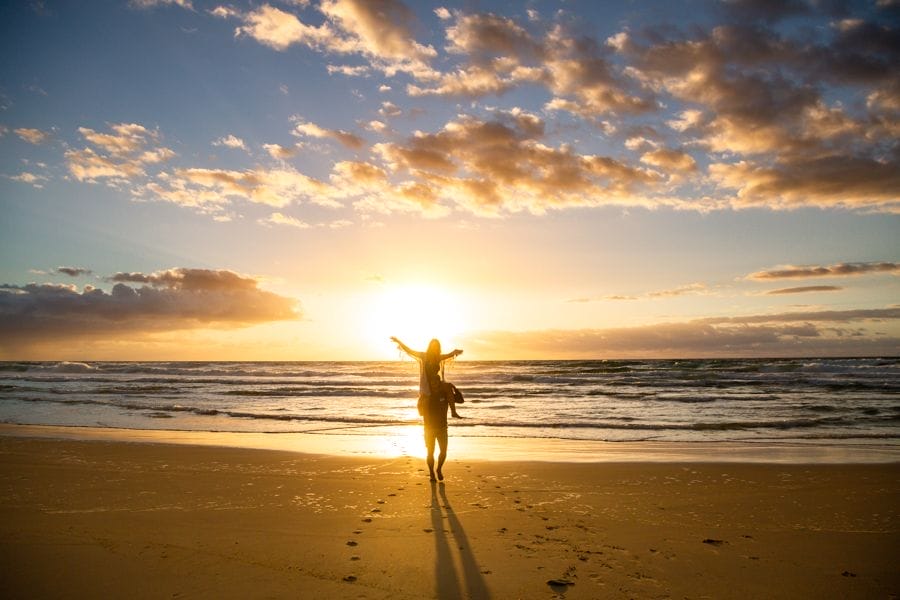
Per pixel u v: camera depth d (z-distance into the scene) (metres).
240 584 4.12
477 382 41.38
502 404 23.95
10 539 5.23
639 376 45.62
